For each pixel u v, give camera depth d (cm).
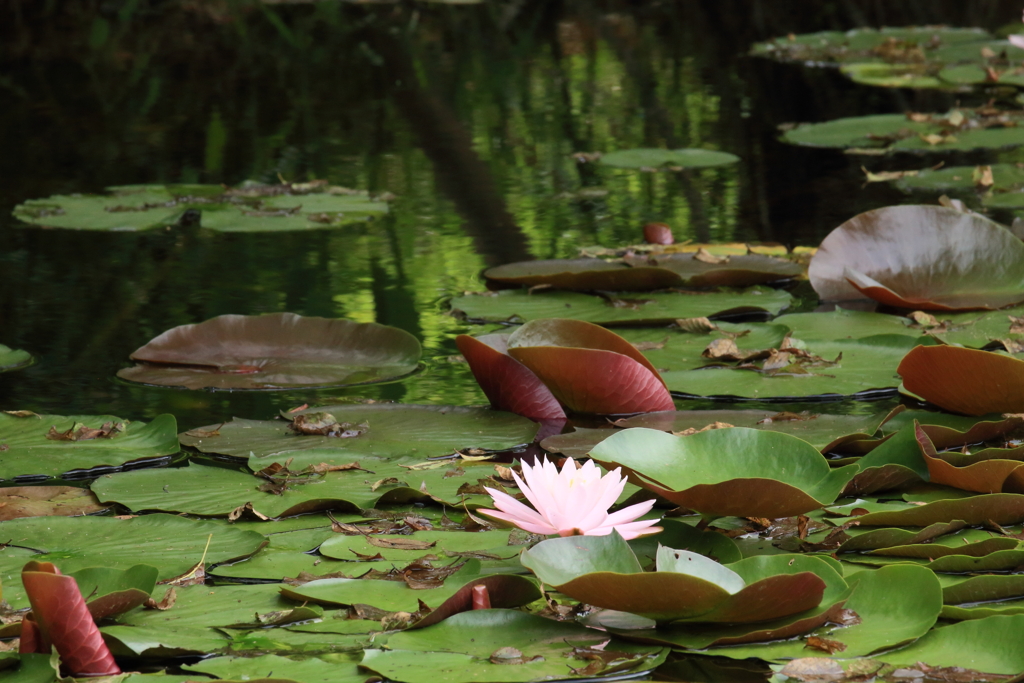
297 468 417
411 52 1955
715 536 327
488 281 725
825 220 872
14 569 328
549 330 520
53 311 664
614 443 371
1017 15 2402
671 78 1705
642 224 883
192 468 420
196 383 535
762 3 2539
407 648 275
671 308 648
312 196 991
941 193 937
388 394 521
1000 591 300
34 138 1271
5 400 514
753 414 474
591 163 1146
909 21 2394
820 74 1716
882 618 288
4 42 1992
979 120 1252
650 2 2589
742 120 1381
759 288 697
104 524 363
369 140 1277
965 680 256
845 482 346
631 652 274
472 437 453
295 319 599
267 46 2005
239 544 347
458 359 575
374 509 383
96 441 452
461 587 297
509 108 1485
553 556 294
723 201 962
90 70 1738
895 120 1291
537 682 258
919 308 626
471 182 1066
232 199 970
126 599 289
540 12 2483
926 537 342
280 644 283
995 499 350
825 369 536
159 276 746
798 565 299
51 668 264
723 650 275
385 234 866
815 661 264
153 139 1269
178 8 2444
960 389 458
